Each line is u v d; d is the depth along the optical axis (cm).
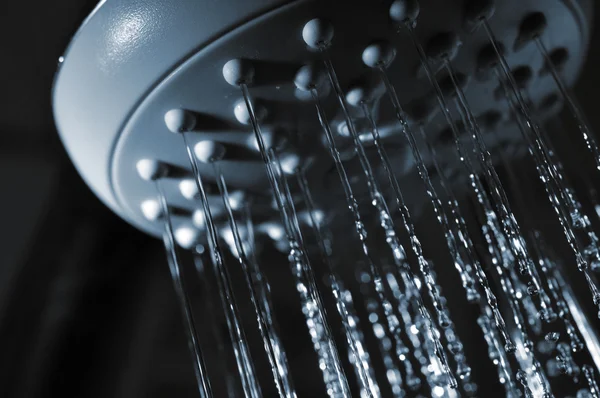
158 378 41
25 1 37
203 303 43
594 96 35
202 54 16
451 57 17
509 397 20
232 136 17
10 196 41
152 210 19
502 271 20
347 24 16
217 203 19
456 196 22
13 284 39
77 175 42
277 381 17
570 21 18
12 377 36
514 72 18
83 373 38
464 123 18
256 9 16
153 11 16
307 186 19
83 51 17
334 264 29
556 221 35
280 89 17
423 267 18
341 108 17
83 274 41
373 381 20
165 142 18
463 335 39
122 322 41
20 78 40
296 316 44
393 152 19
